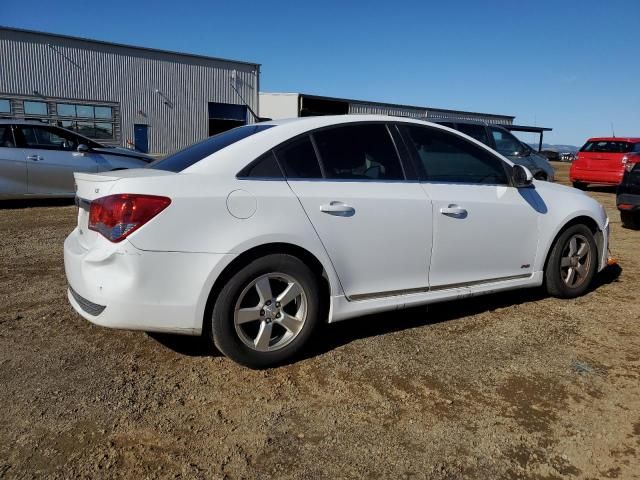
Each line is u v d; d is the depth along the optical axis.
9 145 9.41
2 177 9.33
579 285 4.81
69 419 2.78
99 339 3.78
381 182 3.71
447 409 2.95
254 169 3.33
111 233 3.01
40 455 2.49
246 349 3.27
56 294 4.74
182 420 2.80
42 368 3.33
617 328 4.13
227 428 2.74
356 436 2.69
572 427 2.79
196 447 2.58
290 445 2.61
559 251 4.64
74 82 26.70
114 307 3.00
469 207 4.01
